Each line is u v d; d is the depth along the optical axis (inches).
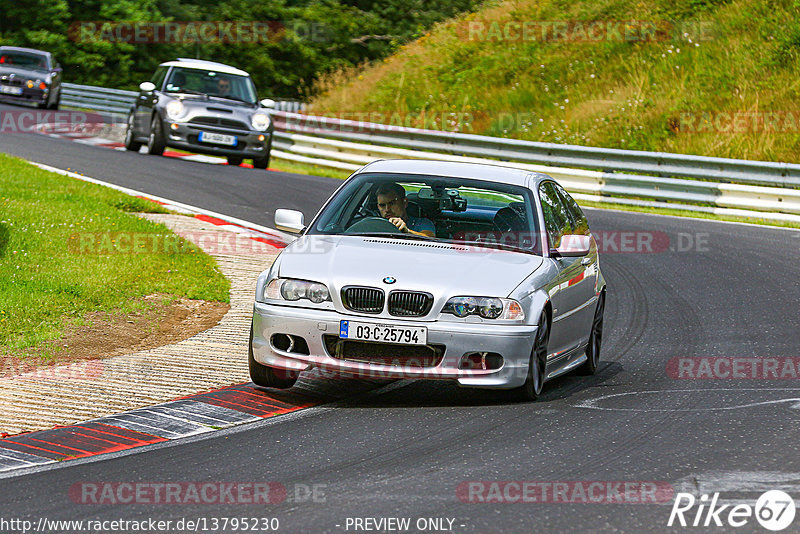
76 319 1275.8
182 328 1295.5
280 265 1016.2
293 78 6131.9
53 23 5871.1
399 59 4680.1
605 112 3715.6
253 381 1028.5
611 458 807.1
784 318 1496.1
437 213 1100.5
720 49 3919.8
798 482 744.3
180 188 2460.6
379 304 964.0
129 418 922.1
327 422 921.5
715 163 2696.9
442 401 1011.3
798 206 2556.6
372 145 3312.0
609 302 1624.0
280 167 3331.7
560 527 651.5
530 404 1003.3
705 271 1886.1
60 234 1680.6
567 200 1243.2
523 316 975.6
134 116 3174.2
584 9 4493.1
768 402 1007.6
